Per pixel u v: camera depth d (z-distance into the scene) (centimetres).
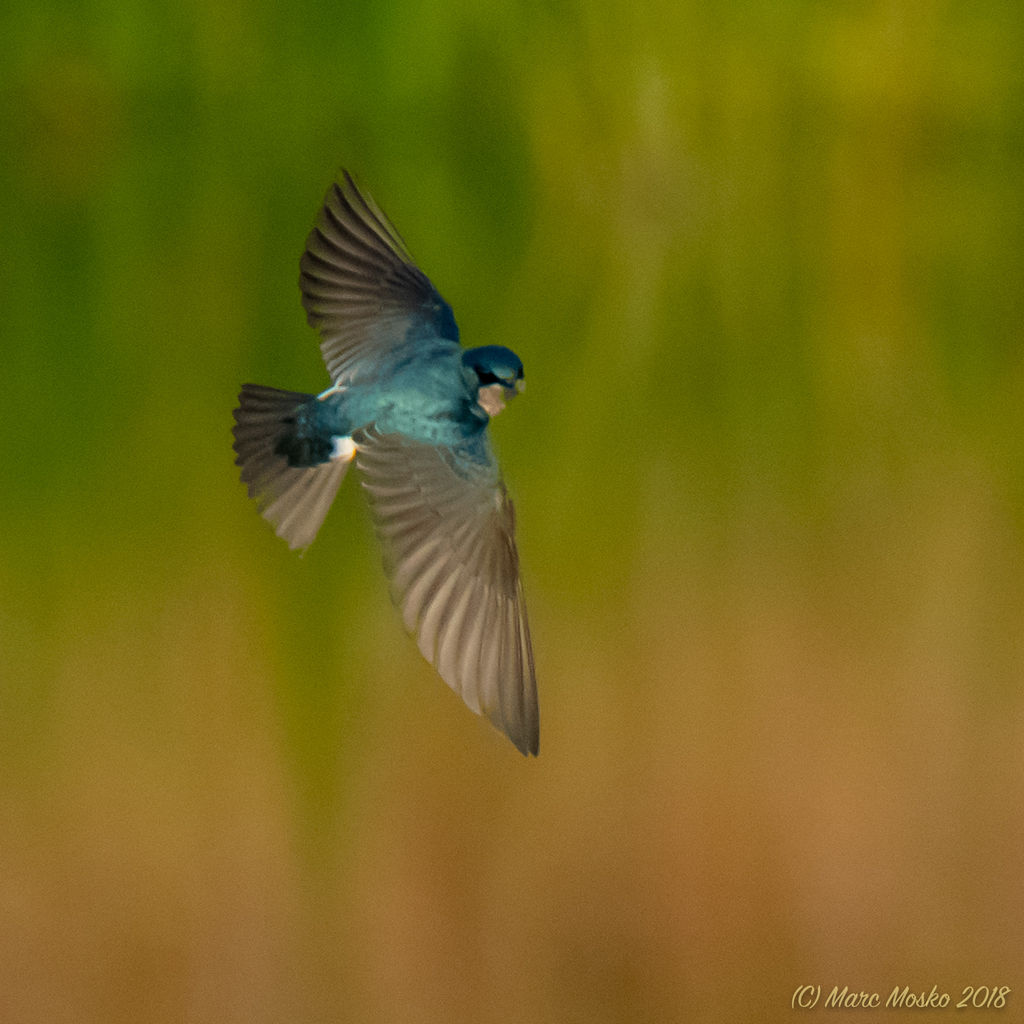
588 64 1806
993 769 1472
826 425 1638
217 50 1719
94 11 1703
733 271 1762
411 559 1414
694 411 1631
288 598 1472
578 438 1594
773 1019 1465
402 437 1417
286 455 1418
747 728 1471
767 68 1862
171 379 1558
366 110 1741
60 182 1648
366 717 1470
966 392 1681
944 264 1805
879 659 1475
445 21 1767
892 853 1469
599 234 1772
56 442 1497
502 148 1770
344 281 1422
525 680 1412
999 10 1891
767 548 1505
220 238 1648
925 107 1889
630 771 1470
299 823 1468
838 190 1834
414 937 1466
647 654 1474
